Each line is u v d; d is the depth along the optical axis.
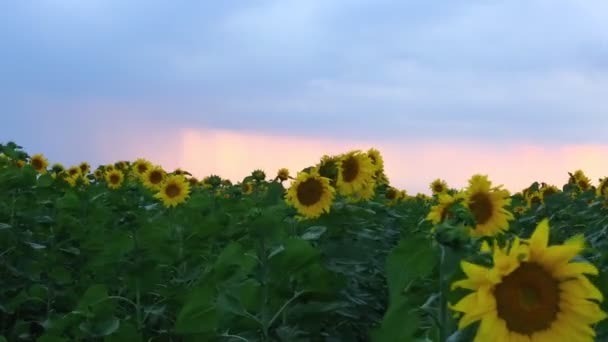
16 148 14.36
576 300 2.79
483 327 2.76
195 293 5.33
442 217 6.15
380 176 9.90
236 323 5.69
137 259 7.01
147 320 6.77
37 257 8.88
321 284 5.86
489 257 3.21
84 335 5.98
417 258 3.48
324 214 7.23
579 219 10.70
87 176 17.52
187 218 9.22
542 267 2.83
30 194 9.81
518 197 14.87
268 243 5.79
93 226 9.34
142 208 10.90
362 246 7.39
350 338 6.56
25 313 8.58
